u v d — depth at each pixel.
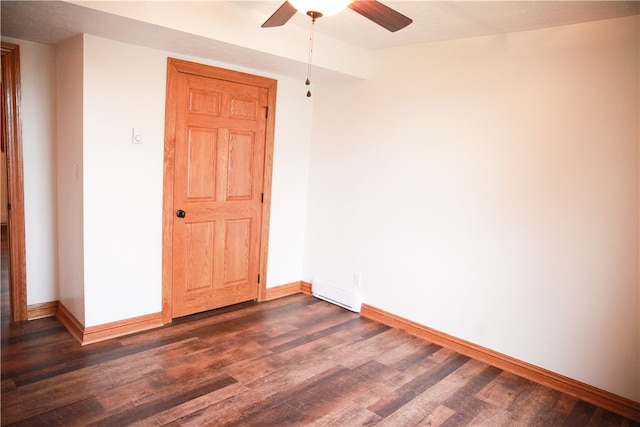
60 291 3.54
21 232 3.31
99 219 3.09
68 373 2.73
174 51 3.26
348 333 3.64
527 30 2.94
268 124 4.04
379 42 3.57
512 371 3.13
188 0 2.73
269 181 4.14
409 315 3.73
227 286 4.01
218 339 3.36
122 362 2.91
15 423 2.23
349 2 1.86
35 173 3.33
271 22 2.30
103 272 3.16
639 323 2.61
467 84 3.26
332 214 4.30
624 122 2.60
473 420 2.52
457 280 3.40
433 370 3.09
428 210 3.54
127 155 3.17
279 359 3.11
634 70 2.55
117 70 3.03
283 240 4.40
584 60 2.72
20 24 2.68
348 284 4.21
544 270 2.95
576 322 2.84
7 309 3.65
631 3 2.38
